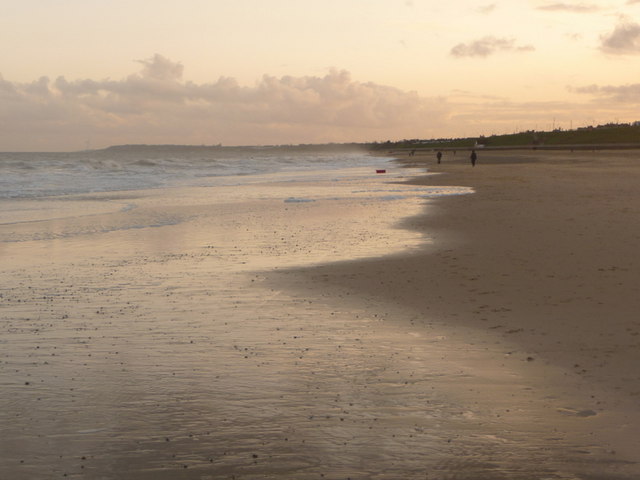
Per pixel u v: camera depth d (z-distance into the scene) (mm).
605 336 8062
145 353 7926
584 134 199000
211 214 25781
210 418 5883
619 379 6582
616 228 17969
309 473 4812
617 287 10695
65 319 9695
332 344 8195
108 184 47750
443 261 13828
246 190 41188
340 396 6383
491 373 6953
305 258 14930
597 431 5395
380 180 51375
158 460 5055
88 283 12477
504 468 4812
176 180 54094
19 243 18203
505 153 142250
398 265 13570
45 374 7188
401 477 4723
